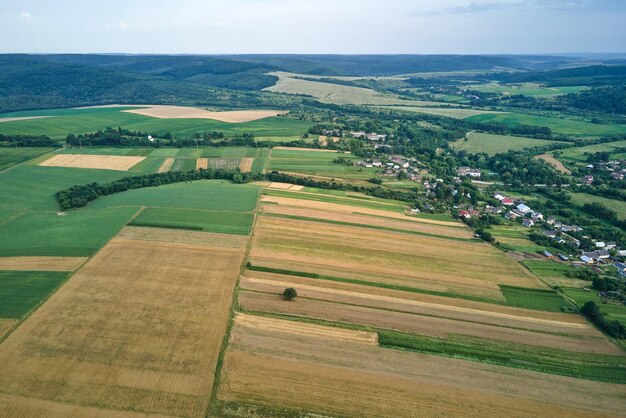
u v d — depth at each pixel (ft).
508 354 197.57
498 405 165.99
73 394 157.58
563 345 208.64
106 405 153.38
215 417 150.61
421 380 176.24
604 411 167.43
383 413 157.79
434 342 201.87
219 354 182.70
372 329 209.15
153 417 149.18
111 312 208.74
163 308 214.48
